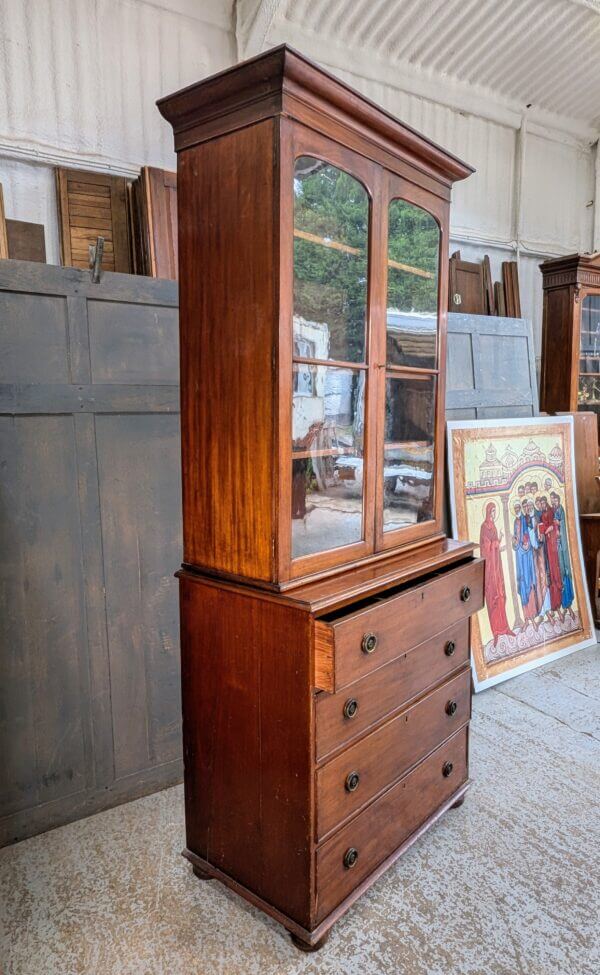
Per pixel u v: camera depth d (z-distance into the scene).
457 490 2.71
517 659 2.77
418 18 3.29
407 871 1.61
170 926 1.45
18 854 1.70
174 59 2.68
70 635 1.80
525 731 2.29
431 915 1.47
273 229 1.21
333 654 1.23
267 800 1.39
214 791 1.51
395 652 1.46
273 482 1.28
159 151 2.67
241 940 1.42
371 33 3.26
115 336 1.80
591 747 2.19
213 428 1.39
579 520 3.23
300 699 1.30
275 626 1.32
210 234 1.33
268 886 1.42
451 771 1.82
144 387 1.87
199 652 1.50
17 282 1.62
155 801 1.95
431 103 3.70
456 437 2.74
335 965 1.34
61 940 1.41
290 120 1.19
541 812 1.85
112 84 2.53
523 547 2.92
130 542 1.89
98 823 1.84
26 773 1.75
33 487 1.70
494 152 4.11
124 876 1.62
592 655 2.98
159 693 1.99
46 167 2.42
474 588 1.79
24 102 2.34
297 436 1.32
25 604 1.71
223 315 1.33
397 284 1.58
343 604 1.33
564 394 3.79
